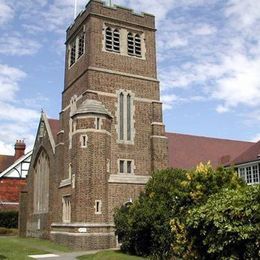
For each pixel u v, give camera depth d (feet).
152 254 78.43
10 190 187.93
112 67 122.93
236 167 116.98
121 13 128.88
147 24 132.57
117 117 119.24
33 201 152.35
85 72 121.19
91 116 110.63
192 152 147.84
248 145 163.53
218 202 46.39
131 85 124.16
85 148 108.88
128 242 86.74
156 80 128.57
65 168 125.90
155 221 77.46
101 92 119.03
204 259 49.21
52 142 137.59
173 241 67.00
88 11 126.00
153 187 89.35
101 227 105.40
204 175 67.15
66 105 133.90
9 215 176.65
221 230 43.21
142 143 121.19
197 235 49.73
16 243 119.14
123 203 111.24
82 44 128.98
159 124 123.54
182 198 66.59
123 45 126.62
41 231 139.03
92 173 107.14
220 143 159.12
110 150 114.93
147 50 130.41
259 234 41.19
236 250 43.29
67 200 118.42
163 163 121.08
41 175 147.64
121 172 115.85
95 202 106.01
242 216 43.06
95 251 99.35
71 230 106.63
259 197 43.37
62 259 82.48
